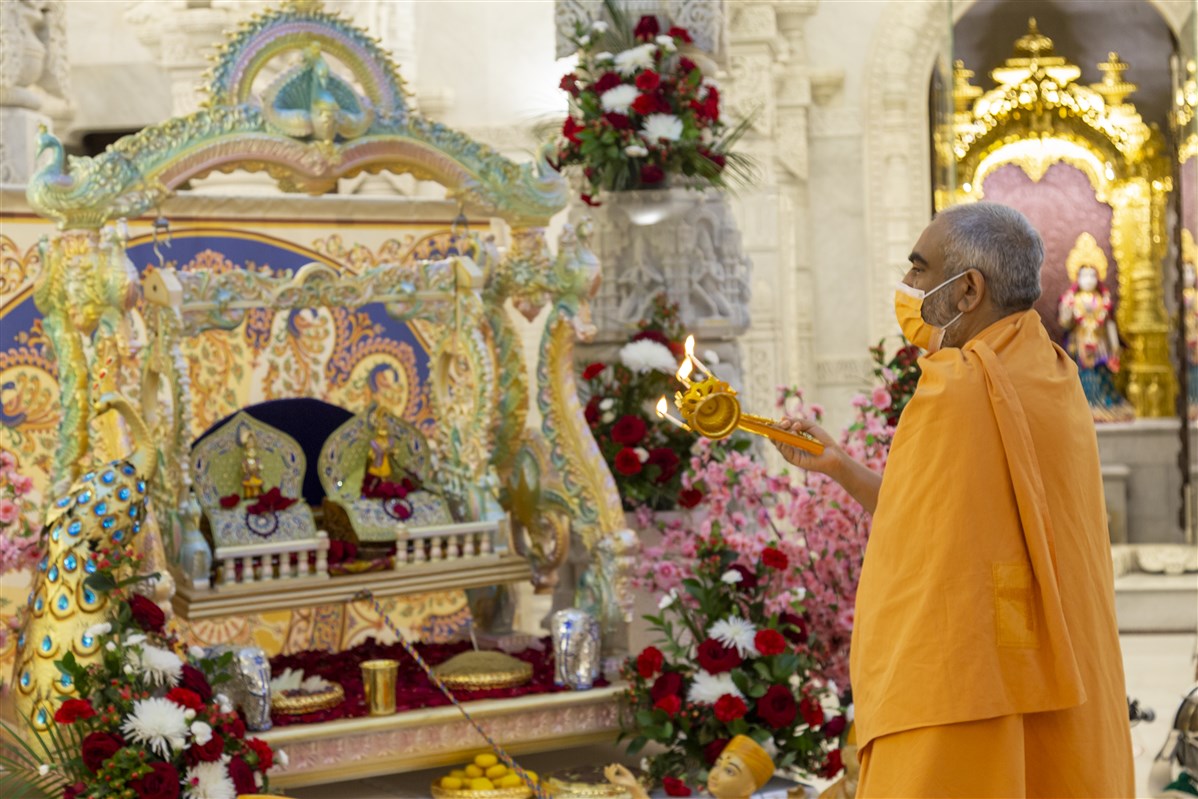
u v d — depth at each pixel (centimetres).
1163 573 571
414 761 343
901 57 998
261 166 354
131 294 326
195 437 416
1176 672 525
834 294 1006
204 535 350
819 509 396
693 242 448
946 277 224
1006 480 209
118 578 318
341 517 371
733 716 346
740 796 326
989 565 206
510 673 366
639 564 413
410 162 372
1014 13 611
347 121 357
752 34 932
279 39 353
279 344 434
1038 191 667
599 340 447
